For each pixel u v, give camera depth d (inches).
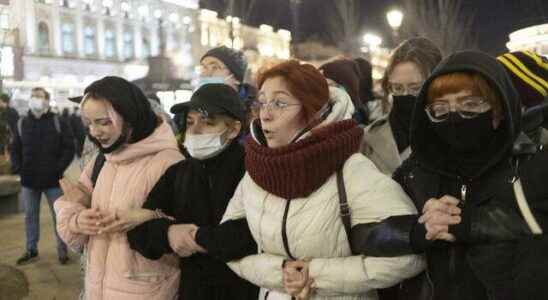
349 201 65.2
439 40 786.2
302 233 66.1
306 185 65.2
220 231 75.3
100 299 87.4
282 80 67.6
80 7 1825.8
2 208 321.1
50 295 185.8
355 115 110.3
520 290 49.3
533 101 67.0
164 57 436.5
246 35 1282.0
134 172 88.7
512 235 51.6
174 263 88.4
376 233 61.9
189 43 1963.6
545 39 169.8
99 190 91.5
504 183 53.8
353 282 63.4
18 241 261.6
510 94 55.3
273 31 1402.6
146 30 2033.7
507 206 52.9
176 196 86.4
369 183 64.8
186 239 78.0
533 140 57.4
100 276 88.2
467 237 53.9
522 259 50.1
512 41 184.9
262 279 70.0
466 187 57.4
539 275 48.2
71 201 93.8
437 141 60.8
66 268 215.3
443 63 58.6
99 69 1867.6
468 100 55.4
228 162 87.4
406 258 60.7
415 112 60.0
